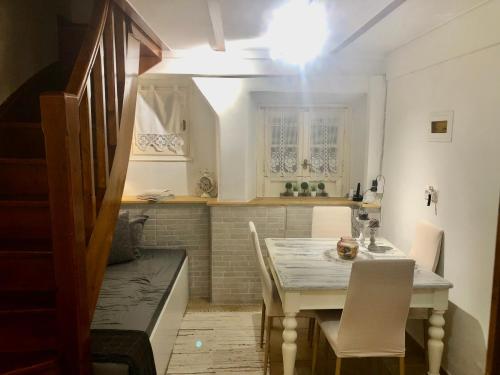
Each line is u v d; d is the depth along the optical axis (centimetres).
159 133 379
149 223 364
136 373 179
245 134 351
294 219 359
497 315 77
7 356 163
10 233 184
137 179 385
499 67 204
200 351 284
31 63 261
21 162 194
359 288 197
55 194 146
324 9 214
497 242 78
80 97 153
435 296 224
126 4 204
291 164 396
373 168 364
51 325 165
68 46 292
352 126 391
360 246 286
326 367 268
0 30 227
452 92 246
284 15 227
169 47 316
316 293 219
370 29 264
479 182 221
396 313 204
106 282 276
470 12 224
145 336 201
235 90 346
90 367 171
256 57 336
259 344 295
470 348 229
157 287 268
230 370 262
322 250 277
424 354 272
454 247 245
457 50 238
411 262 193
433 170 270
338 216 329
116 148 205
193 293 379
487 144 214
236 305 365
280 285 223
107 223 193
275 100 381
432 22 248
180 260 330
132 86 239
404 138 315
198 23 243
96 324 210
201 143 381
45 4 277
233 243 360
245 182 357
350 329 207
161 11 217
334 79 350
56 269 153
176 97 375
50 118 140
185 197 381
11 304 169
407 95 308
